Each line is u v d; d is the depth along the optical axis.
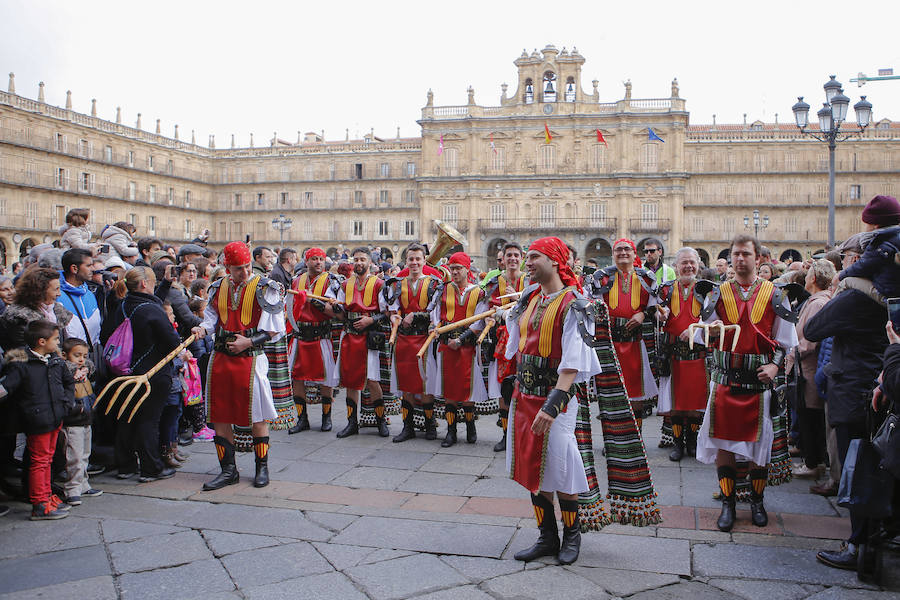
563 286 5.22
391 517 6.18
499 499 6.71
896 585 4.79
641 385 8.77
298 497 6.80
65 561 5.25
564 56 59.94
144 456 7.36
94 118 57.00
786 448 6.00
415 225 66.44
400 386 9.20
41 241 52.00
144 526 5.99
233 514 6.30
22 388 6.08
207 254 12.88
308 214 69.38
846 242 6.30
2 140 48.78
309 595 4.67
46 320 6.24
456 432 9.11
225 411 7.06
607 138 59.03
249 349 7.10
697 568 5.07
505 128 60.91
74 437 6.59
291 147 70.12
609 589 4.73
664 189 57.97
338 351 9.88
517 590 4.72
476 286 8.92
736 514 6.23
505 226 60.88
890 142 58.31
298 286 10.25
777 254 60.19
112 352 7.34
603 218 59.12
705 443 5.91
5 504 6.68
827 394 5.70
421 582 4.85
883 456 4.59
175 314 8.46
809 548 5.42
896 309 4.78
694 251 8.23
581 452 5.07
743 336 5.79
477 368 8.88
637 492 5.13
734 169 60.53
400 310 9.28
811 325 5.56
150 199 63.34
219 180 72.12
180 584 4.86
